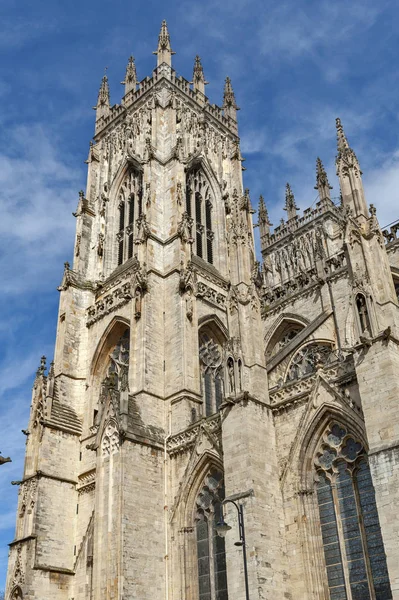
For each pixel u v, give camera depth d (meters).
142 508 76.12
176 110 123.69
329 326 98.56
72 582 86.12
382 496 54.50
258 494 63.62
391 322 62.72
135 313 94.62
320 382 66.06
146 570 72.94
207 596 71.62
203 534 74.94
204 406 97.88
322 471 64.12
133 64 137.88
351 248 68.75
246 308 77.69
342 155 75.69
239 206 118.88
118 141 128.62
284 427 68.94
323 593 59.78
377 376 58.84
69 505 91.81
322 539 62.06
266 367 80.00
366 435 59.72
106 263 115.69
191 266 102.75
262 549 61.03
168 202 109.25
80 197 122.06
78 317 108.69
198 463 77.31
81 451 96.81
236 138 137.25
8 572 85.75
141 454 79.25
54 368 104.50
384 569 56.66
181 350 91.44
